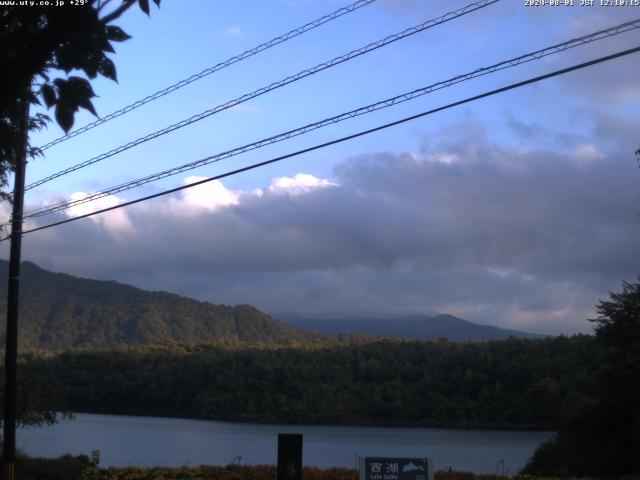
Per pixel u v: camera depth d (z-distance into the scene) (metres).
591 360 104.38
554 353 112.12
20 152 7.36
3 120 6.64
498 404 111.12
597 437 35.44
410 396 122.44
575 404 41.75
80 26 4.73
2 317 148.50
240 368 125.44
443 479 20.02
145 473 20.50
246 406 120.62
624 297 36.19
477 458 59.28
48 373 31.06
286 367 125.62
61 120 4.91
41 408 28.00
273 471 20.66
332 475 19.66
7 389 16.86
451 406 114.56
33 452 52.38
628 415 34.56
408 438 89.25
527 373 110.56
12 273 17.19
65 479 21.92
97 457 24.66
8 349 16.97
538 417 106.25
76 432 85.56
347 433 99.94
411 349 138.62
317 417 121.31
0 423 27.47
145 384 127.56
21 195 17.34
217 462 47.78
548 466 37.56
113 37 4.88
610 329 35.97
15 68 4.79
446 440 85.69
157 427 100.69
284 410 120.75
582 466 34.81
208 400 121.50
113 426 100.38
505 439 89.62
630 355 35.47
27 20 4.88
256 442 73.81
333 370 130.38
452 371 123.69
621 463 33.44
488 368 117.75
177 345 164.12
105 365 133.88
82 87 4.89
